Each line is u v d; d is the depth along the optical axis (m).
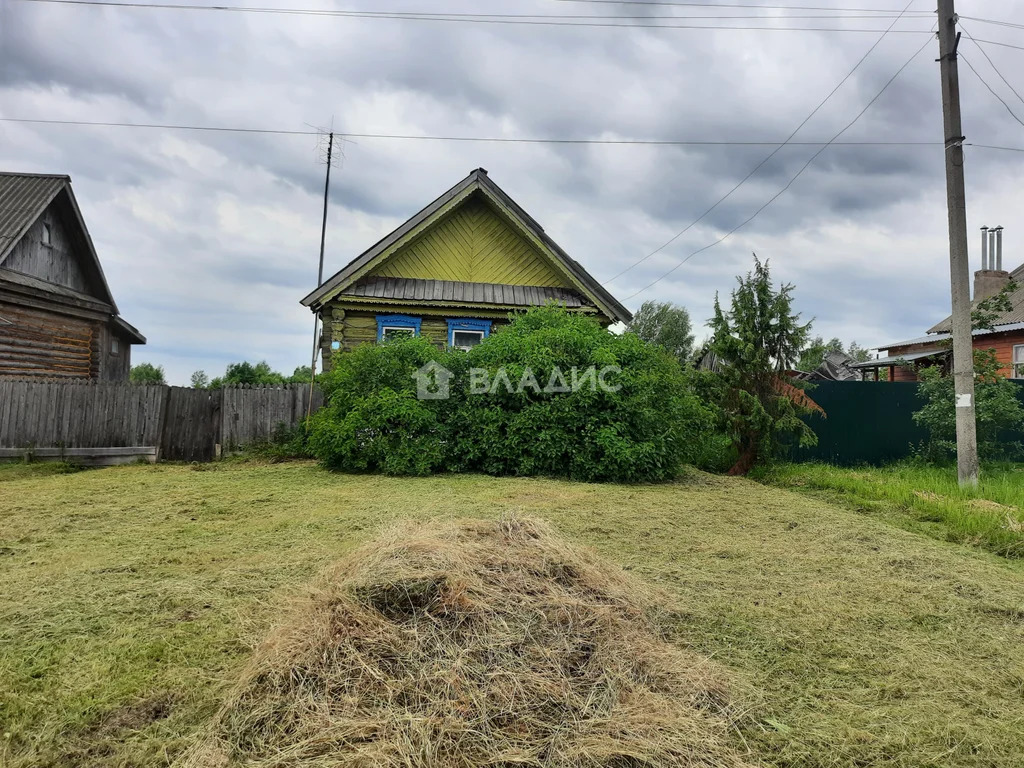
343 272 12.48
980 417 9.68
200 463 10.79
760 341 10.16
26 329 14.01
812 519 6.29
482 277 13.77
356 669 2.38
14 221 14.02
